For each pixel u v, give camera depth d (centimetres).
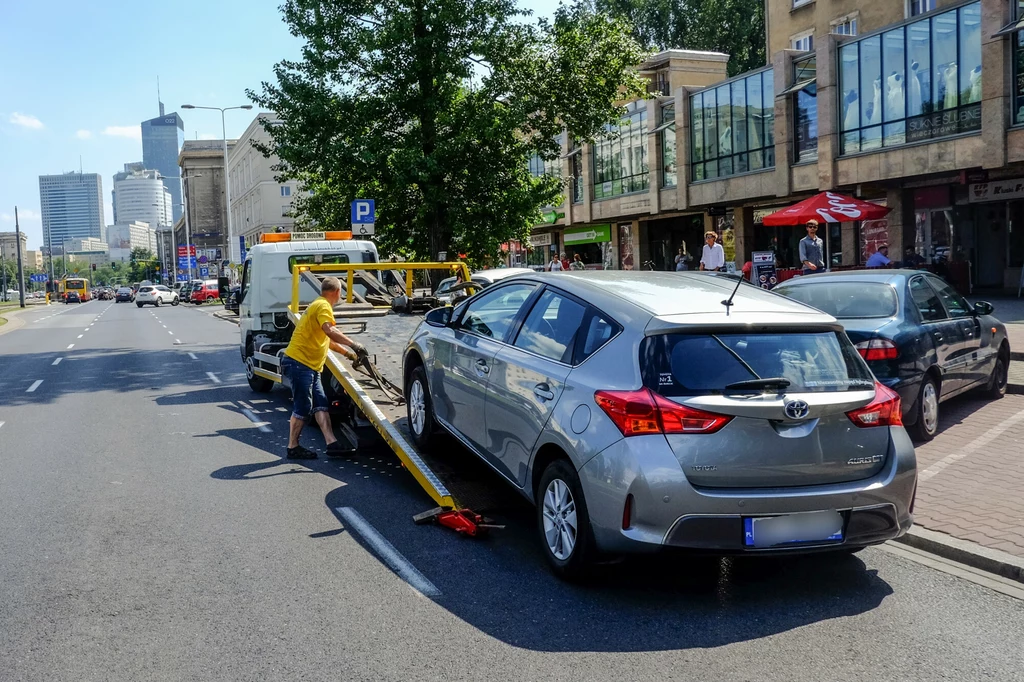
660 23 5138
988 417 888
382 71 2198
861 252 2658
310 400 834
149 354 2148
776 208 2953
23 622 440
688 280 549
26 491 727
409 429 743
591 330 492
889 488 452
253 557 539
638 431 433
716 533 426
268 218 7388
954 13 2066
